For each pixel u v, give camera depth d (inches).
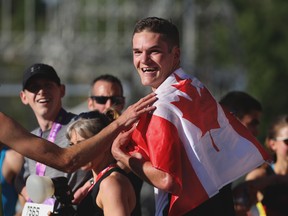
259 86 2098.9
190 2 1508.4
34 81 528.7
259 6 2240.4
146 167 380.8
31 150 409.7
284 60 2148.1
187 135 388.8
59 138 526.0
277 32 2192.4
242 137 413.7
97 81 619.5
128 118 394.0
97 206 427.2
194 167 390.0
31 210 461.7
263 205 541.0
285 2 2233.0
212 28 1582.2
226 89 1552.7
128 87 1571.1
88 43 1473.9
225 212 410.3
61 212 433.4
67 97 1705.2
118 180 422.3
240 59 1582.2
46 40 1466.5
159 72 402.3
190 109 394.0
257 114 569.3
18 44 1473.9
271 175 550.3
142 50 401.7
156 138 382.0
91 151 405.7
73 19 1499.8
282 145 569.0
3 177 574.6
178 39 411.2
